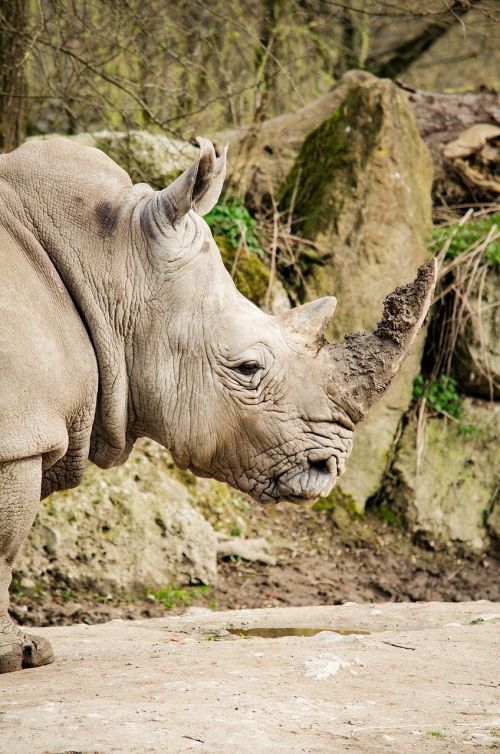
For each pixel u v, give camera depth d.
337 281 30.59
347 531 28.94
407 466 29.91
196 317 14.63
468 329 30.75
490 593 27.34
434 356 31.20
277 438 14.88
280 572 26.61
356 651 14.12
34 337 13.36
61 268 14.24
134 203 14.71
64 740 9.81
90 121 33.06
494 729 10.67
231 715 10.66
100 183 14.75
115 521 24.45
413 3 32.22
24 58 25.42
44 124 35.12
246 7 37.03
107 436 14.84
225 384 14.71
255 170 32.44
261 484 15.11
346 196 31.11
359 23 37.56
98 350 14.30
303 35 38.47
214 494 28.11
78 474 14.57
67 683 12.40
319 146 32.22
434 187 34.03
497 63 49.12
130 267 14.51
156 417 14.80
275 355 14.79
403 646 14.53
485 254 31.20
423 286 14.77
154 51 31.00
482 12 29.61
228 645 14.92
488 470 30.06
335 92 34.59
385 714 11.12
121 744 9.70
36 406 13.19
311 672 12.60
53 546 23.67
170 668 13.06
